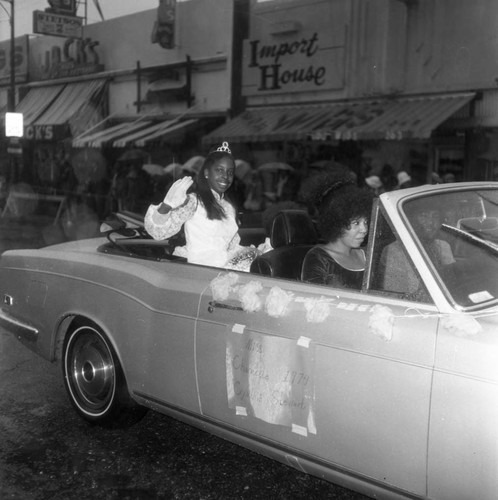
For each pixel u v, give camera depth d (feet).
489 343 7.47
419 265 8.36
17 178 75.87
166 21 60.95
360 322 8.48
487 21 40.78
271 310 9.37
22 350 18.29
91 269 12.87
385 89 46.39
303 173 51.34
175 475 11.44
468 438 7.41
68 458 11.96
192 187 13.28
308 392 8.88
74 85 74.23
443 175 44.27
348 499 10.75
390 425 8.05
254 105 56.29
